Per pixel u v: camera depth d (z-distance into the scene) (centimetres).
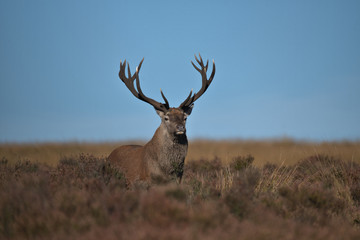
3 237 1714
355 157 4762
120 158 3328
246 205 2025
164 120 2956
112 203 1873
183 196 2003
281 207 2158
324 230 1855
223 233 1625
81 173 2619
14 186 2117
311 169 3662
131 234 1591
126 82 3362
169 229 1620
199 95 3306
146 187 2433
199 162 4222
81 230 1691
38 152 5912
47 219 1750
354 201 2780
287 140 8162
